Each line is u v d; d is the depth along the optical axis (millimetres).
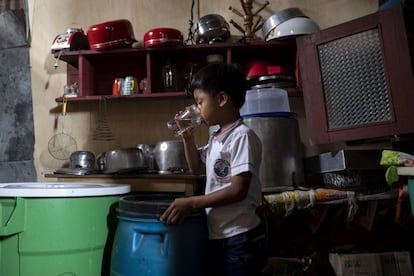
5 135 1991
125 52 1765
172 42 1693
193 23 1936
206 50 1812
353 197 1320
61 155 1951
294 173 1445
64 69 1987
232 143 960
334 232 1631
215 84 986
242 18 1938
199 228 980
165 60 1926
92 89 1902
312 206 1328
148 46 1717
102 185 1224
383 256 1394
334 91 1448
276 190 1389
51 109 1975
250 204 994
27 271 978
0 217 1012
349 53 1412
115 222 1140
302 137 1862
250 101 1566
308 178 1670
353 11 1903
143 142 1924
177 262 914
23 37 2025
